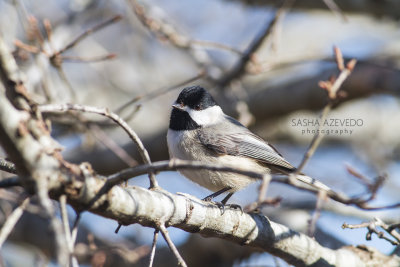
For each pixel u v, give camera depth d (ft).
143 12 36.88
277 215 40.04
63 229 15.64
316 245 25.07
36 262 27.73
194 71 54.03
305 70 53.88
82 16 41.39
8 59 16.57
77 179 16.99
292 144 52.85
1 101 15.48
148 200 19.39
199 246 38.78
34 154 15.99
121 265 36.45
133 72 53.16
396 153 53.57
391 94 42.16
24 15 31.07
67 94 41.14
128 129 19.45
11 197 28.55
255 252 37.58
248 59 38.17
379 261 25.71
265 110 47.88
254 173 15.62
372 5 43.06
